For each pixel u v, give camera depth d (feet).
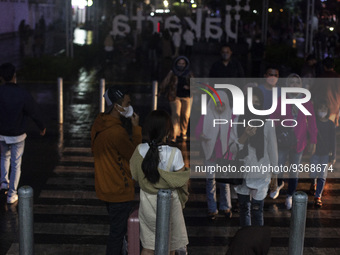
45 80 64.39
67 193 26.35
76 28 166.81
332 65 32.53
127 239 17.30
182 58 35.14
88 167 30.60
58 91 41.24
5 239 21.07
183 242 16.53
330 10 103.71
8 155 25.64
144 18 86.17
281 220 23.72
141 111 44.37
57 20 193.47
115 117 17.16
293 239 14.53
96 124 17.30
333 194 27.27
